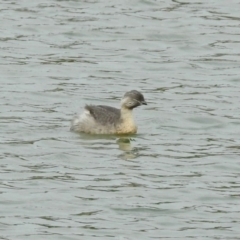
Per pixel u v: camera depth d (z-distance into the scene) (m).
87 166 23.38
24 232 19.92
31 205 21.12
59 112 27.56
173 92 29.91
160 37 35.09
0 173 22.70
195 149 24.89
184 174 23.12
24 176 22.59
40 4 37.72
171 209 21.19
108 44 34.28
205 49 34.16
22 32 34.88
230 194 22.02
